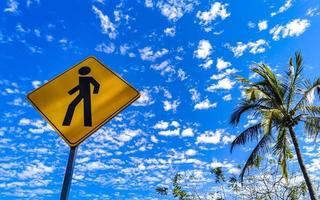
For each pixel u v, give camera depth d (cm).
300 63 1644
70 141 252
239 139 1611
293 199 1546
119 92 271
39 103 261
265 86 1630
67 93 265
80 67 274
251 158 1577
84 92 267
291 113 1603
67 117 258
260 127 1586
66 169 240
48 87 265
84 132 255
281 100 1596
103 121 261
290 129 1595
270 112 1523
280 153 1570
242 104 1628
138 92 273
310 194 1495
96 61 277
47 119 257
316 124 1529
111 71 277
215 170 1795
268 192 1554
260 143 1577
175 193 1897
